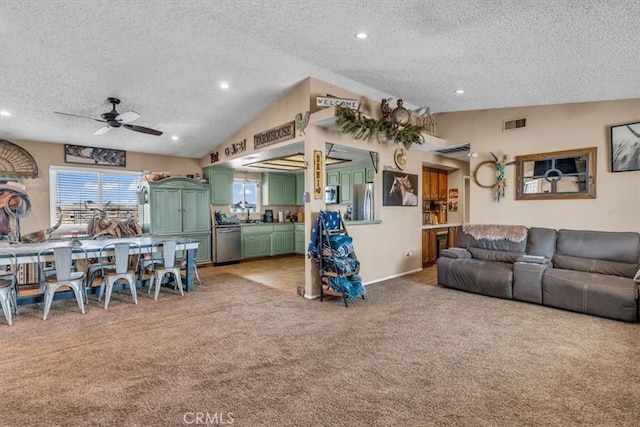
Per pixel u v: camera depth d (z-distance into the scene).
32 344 2.82
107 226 5.18
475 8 2.44
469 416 1.85
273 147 4.87
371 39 3.13
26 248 3.82
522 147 4.88
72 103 4.22
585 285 3.50
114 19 2.93
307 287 4.29
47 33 3.02
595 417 1.84
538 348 2.72
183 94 4.37
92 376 2.29
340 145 4.65
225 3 2.69
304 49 3.44
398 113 4.58
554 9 2.34
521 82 3.85
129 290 4.62
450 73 3.80
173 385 2.18
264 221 7.95
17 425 1.78
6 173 4.97
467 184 7.63
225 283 5.11
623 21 2.41
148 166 6.35
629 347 2.73
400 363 2.48
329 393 2.08
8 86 3.75
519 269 4.00
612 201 4.14
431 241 6.58
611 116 4.16
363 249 4.89
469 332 3.07
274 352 2.67
